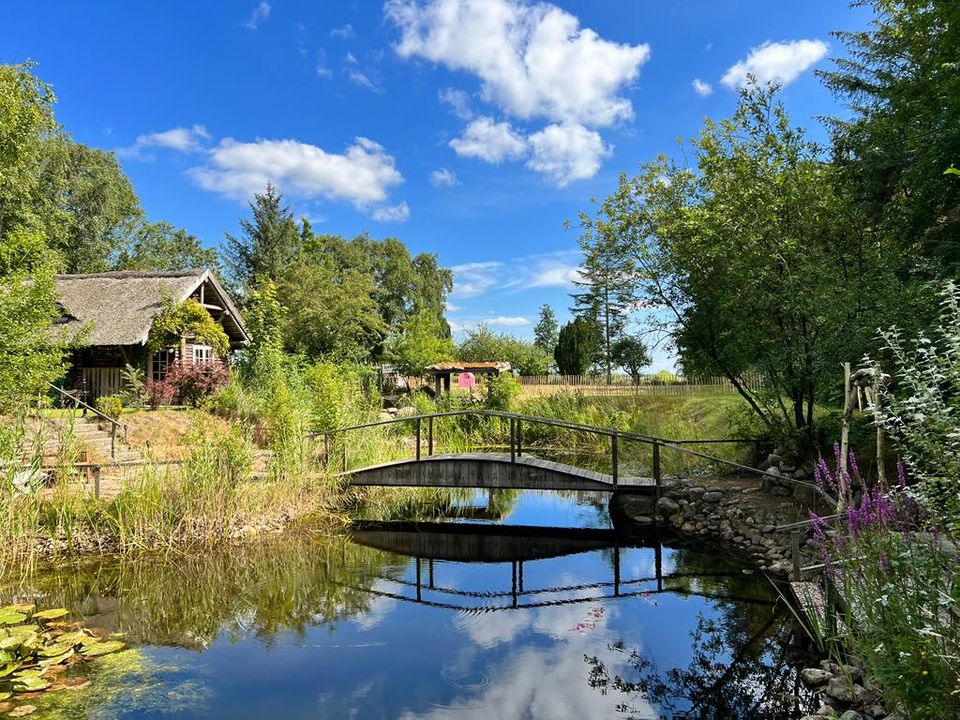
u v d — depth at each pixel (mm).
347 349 25484
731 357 9430
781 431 9227
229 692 4168
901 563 3125
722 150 9398
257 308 22172
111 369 17719
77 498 8141
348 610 6012
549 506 11703
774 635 5168
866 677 3695
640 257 9758
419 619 5734
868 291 7691
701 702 4051
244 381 18562
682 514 9016
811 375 8031
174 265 40812
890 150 8844
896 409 3588
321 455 11094
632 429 15508
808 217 8523
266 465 10625
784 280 8062
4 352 8109
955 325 3393
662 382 21078
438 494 12750
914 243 8367
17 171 17844
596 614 5820
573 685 4336
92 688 4215
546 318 64750
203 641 5156
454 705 4008
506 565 7770
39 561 7289
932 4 7770
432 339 30531
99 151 33000
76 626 5375
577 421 16891
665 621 5582
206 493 8430
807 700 4031
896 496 3654
